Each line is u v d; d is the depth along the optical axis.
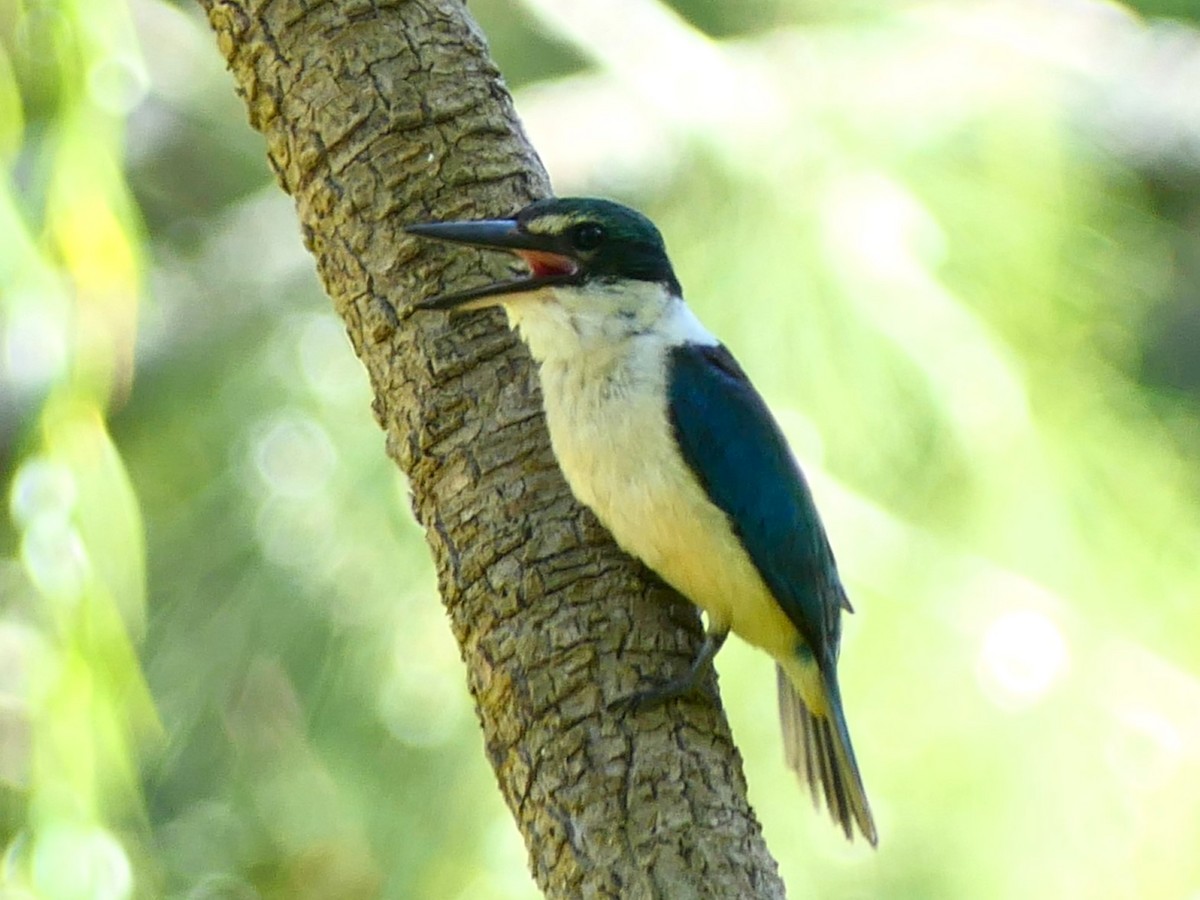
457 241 7.98
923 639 9.60
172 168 14.81
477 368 7.93
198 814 11.59
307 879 11.71
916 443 9.73
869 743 9.66
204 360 12.69
